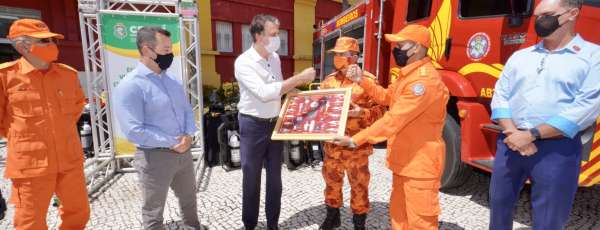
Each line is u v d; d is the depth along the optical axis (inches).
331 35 271.1
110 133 183.2
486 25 125.8
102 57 174.6
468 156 129.9
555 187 76.4
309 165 201.8
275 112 108.8
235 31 440.8
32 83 89.8
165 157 94.7
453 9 139.3
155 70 93.1
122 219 132.5
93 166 196.1
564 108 73.6
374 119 111.4
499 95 85.0
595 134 101.4
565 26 72.9
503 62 120.3
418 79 81.7
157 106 91.5
